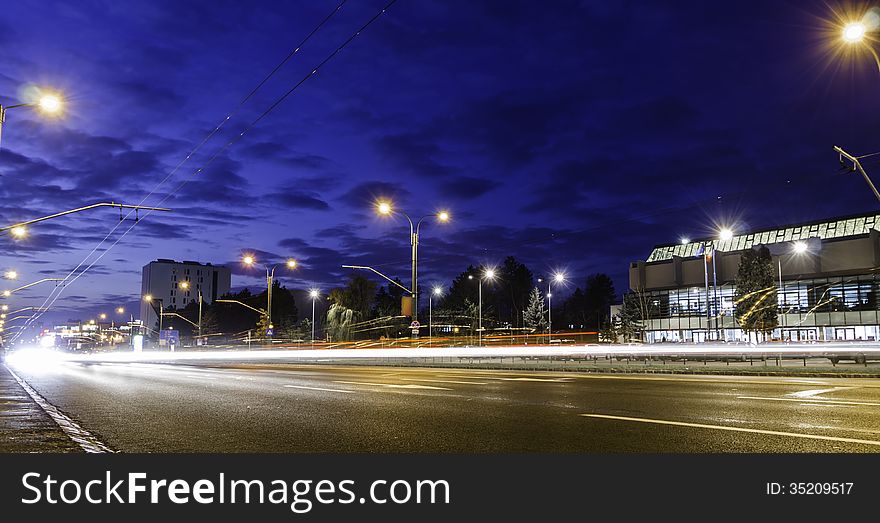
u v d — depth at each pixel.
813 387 16.73
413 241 37.62
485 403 13.07
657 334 84.19
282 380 21.44
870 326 67.19
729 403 12.41
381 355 50.25
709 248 80.06
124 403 14.27
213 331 116.69
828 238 71.38
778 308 65.44
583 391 15.77
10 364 48.69
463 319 92.81
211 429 10.01
